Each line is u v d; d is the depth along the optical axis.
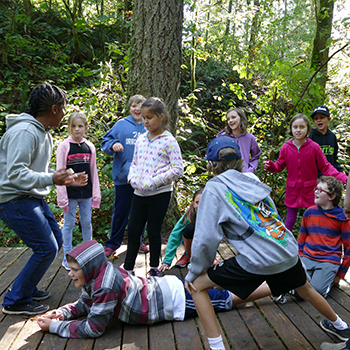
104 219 4.36
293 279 1.68
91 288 2.05
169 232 3.89
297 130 3.18
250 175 1.74
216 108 7.61
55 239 2.33
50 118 2.14
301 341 1.98
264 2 7.55
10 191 2.06
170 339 2.00
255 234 1.60
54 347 1.92
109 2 9.44
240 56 8.43
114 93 5.15
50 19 8.51
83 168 2.97
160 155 2.51
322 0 5.18
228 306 2.29
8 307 2.22
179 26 3.79
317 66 5.26
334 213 2.60
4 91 6.47
